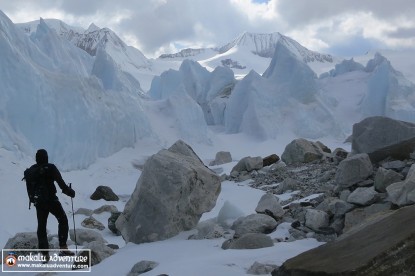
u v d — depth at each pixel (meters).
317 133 42.50
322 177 15.93
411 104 47.91
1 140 20.30
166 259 6.80
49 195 7.25
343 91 53.44
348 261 4.20
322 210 8.62
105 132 28.22
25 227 14.45
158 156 8.98
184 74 53.81
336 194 10.20
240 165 21.50
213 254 6.61
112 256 7.39
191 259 6.40
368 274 3.95
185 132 36.88
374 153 11.84
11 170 17.92
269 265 5.58
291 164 21.34
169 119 37.78
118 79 33.28
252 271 5.54
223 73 53.78
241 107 45.38
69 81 26.22
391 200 7.06
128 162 28.66
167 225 8.40
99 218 15.36
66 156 24.27
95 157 27.02
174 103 38.66
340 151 21.09
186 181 8.56
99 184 23.80
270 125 41.97
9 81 22.33
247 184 18.55
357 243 4.59
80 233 9.98
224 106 49.69
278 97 44.44
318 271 4.23
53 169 7.26
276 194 15.21
